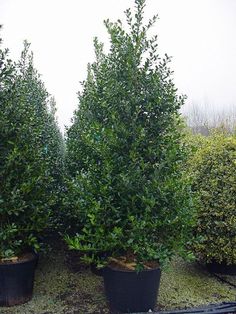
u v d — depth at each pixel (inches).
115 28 132.1
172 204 128.6
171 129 134.6
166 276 175.2
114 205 129.1
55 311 136.6
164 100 132.2
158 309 138.7
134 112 130.0
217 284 167.8
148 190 125.7
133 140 129.9
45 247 166.9
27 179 139.0
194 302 147.1
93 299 147.5
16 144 140.0
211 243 167.6
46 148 193.9
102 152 128.0
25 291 142.0
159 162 131.2
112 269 129.6
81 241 150.3
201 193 167.6
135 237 122.4
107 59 143.0
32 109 155.9
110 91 132.3
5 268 135.2
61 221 182.2
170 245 128.4
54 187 190.2
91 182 132.8
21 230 140.4
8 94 143.1
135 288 128.3
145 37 132.8
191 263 193.2
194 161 183.3
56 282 165.8
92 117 158.2
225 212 165.8
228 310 133.6
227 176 168.7
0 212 132.3
